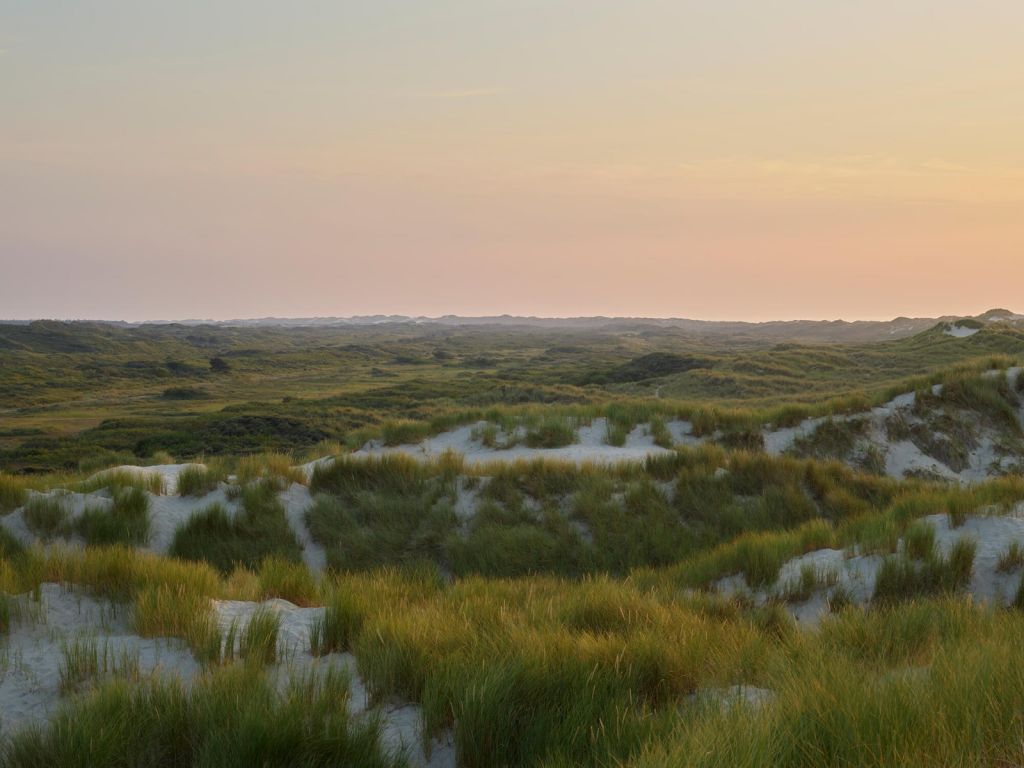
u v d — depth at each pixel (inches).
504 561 468.4
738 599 336.2
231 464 719.7
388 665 200.1
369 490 549.6
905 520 423.2
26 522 449.7
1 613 236.5
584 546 480.4
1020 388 880.3
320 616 277.0
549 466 567.8
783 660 203.3
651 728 147.7
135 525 468.1
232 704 169.6
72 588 280.1
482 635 221.1
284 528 496.1
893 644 226.5
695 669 205.9
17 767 152.0
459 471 573.9
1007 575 335.0
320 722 161.8
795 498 543.8
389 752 162.2
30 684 200.1
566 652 198.5
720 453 611.8
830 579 350.0
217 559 460.1
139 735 161.0
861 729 134.0
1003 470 778.8
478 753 157.9
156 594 255.0
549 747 151.6
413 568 456.1
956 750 126.0
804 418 804.6
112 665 207.2
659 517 512.7
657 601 297.1
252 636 223.8
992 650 181.6
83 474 635.5
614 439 729.6
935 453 791.1
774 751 127.5
